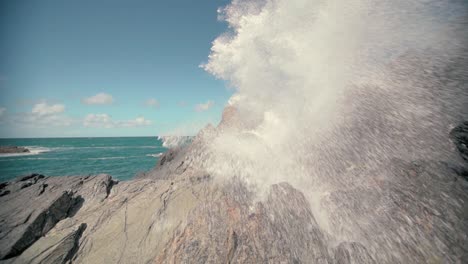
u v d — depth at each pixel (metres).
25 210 6.56
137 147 87.50
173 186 7.55
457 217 4.14
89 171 31.44
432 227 4.22
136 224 6.11
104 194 7.92
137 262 5.09
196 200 6.59
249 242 4.89
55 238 5.81
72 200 7.44
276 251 4.68
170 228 5.75
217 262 4.55
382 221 4.72
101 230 6.14
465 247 3.79
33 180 9.42
